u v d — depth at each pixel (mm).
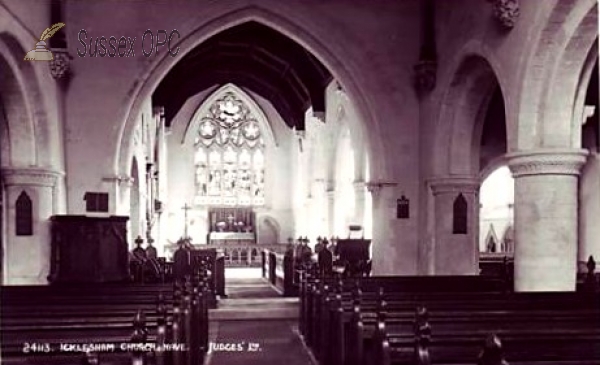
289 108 34875
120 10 17266
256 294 19812
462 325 6555
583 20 10742
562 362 4641
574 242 11711
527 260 11844
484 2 13883
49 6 16094
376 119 17781
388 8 17906
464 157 16625
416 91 17938
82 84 17125
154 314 7410
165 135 33312
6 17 12633
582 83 11820
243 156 37438
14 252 15344
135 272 15961
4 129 15172
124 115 17234
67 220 14016
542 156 11594
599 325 6738
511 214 24938
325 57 17844
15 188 15352
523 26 12062
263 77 32719
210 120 37250
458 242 16625
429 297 8930
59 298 8922
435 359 5031
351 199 28469
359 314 7004
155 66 17391
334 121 27672
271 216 37094
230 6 17453
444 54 16484
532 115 11844
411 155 17875
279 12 17609
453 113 16484
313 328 11344
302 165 34656
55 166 15930
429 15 17125
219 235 35125
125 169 17406
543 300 8164
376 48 17875
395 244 17703
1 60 13625
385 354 5371
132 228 22000
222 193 36969
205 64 30609
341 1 17828
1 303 8492
